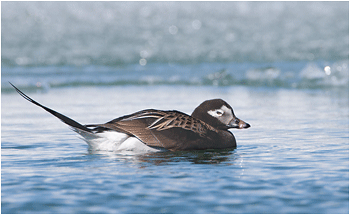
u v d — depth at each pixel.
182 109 15.50
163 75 25.05
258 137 11.02
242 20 34.22
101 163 8.31
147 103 16.89
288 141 10.45
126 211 5.76
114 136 9.29
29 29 32.56
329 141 10.33
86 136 9.28
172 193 6.45
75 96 19.08
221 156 8.98
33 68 26.78
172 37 32.06
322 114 14.22
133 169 7.86
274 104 16.59
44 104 16.95
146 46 30.75
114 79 24.19
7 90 20.95
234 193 6.43
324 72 22.78
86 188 6.69
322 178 7.15
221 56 28.59
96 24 33.88
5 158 8.77
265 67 24.22
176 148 9.36
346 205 5.92
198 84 22.69
